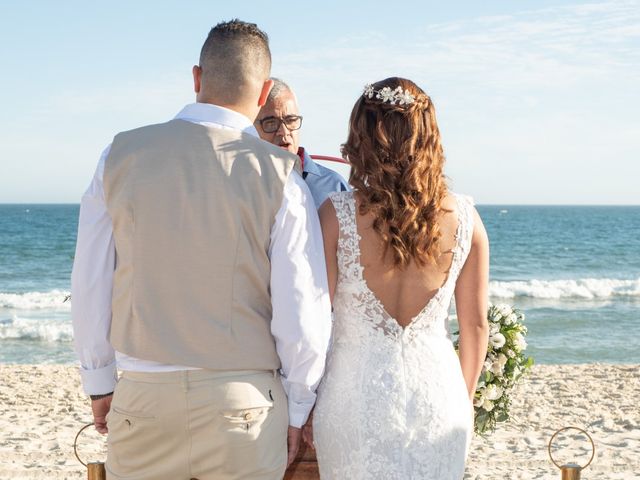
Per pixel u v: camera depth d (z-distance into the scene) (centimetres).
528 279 3834
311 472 285
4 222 8831
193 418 227
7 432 754
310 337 234
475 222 261
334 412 259
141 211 229
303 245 235
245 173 232
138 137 238
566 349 1672
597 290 2728
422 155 249
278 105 354
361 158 254
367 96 256
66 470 625
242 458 228
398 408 253
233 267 229
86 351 246
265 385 234
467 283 267
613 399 937
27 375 1107
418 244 246
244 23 247
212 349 227
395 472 251
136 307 229
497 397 382
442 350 263
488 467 643
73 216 10831
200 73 251
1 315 2228
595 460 666
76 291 241
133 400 230
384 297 257
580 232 7950
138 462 237
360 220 254
